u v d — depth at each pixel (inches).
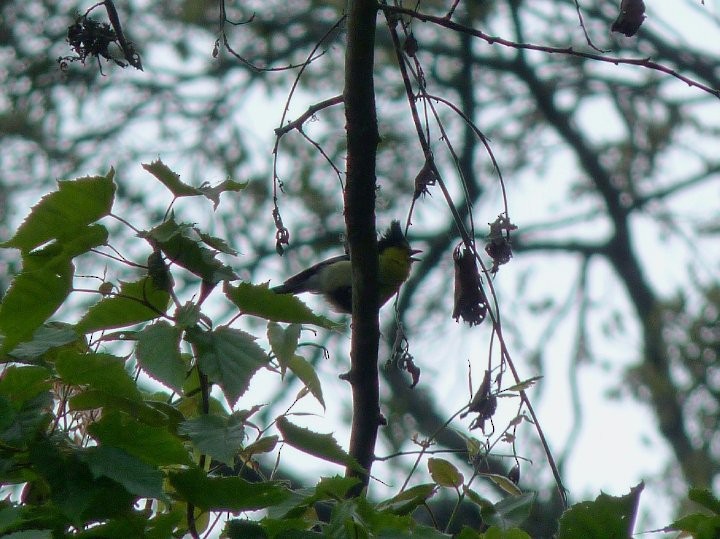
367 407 253.0
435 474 214.5
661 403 912.9
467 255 268.2
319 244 1090.7
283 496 172.4
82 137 1083.3
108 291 182.4
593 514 187.0
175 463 173.3
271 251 1100.5
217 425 173.5
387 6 246.7
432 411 1157.7
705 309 937.5
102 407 182.1
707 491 196.9
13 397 174.2
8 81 1046.4
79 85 1055.0
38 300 174.4
